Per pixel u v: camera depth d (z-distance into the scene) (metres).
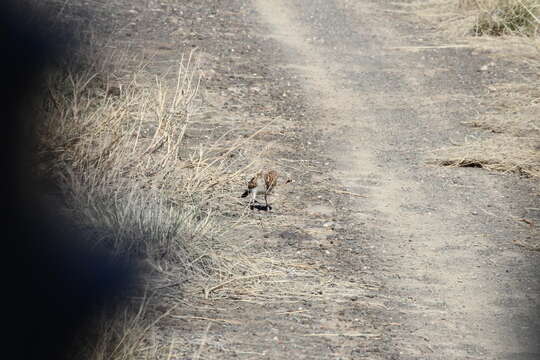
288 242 18.55
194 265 16.42
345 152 25.48
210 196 20.55
